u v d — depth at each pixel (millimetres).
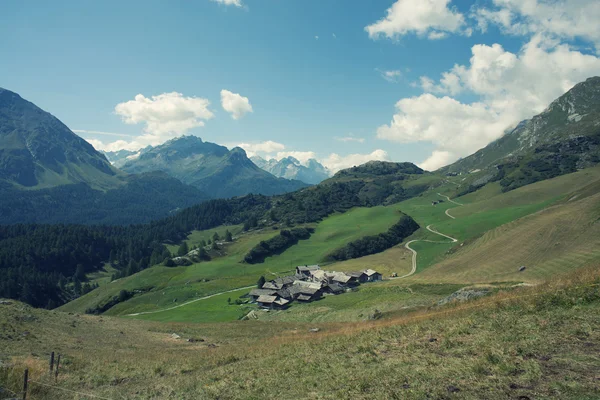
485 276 84000
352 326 47781
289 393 18781
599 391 11914
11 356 32094
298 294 130875
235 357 32219
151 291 174750
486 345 18703
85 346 42906
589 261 66938
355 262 176250
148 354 39438
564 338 17375
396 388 15852
